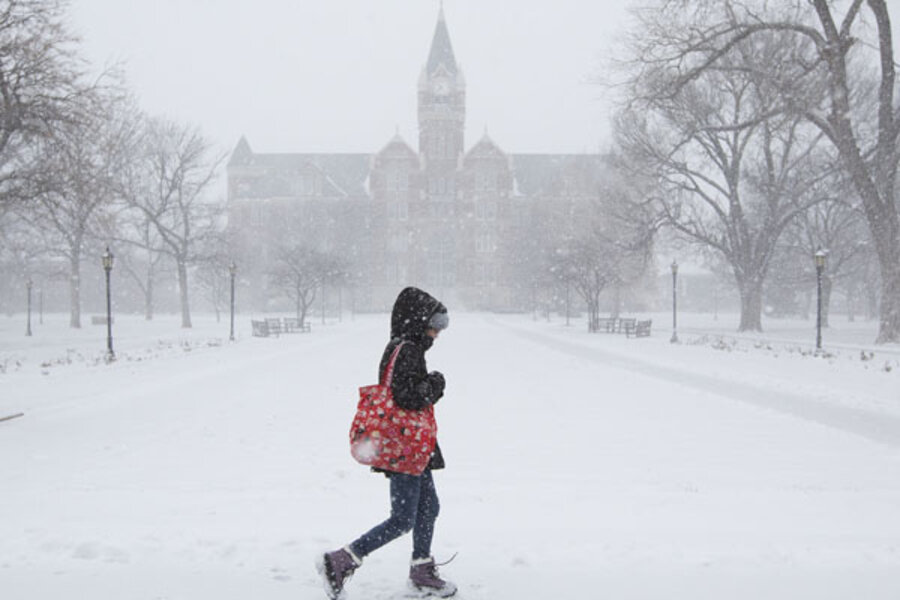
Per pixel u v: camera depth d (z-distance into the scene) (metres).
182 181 51.16
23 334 41.34
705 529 5.55
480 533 5.45
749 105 40.66
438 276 100.12
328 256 60.84
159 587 4.27
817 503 6.42
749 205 47.75
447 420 11.43
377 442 4.21
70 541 5.07
